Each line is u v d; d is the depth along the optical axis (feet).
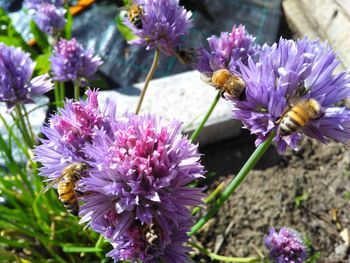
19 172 0.45
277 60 0.29
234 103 0.31
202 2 0.76
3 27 0.62
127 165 0.26
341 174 0.58
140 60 0.72
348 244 0.53
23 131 0.44
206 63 0.39
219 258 0.42
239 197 0.56
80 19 0.75
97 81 0.68
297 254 0.40
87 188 0.26
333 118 0.28
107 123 0.30
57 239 0.48
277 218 0.54
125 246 0.29
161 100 0.59
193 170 0.27
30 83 0.41
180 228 0.30
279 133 0.28
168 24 0.40
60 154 0.31
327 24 0.70
